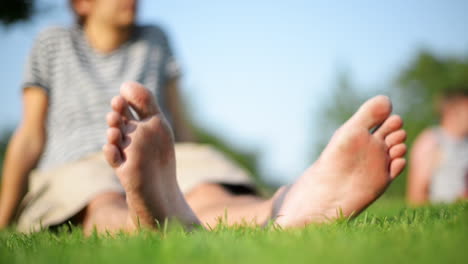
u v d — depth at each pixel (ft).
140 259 1.93
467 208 2.99
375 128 3.08
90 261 1.95
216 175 3.99
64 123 4.42
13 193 4.48
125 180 2.84
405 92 37.65
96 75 4.64
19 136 4.51
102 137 4.32
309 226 2.66
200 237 2.27
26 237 2.90
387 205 5.74
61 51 4.63
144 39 5.03
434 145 8.45
